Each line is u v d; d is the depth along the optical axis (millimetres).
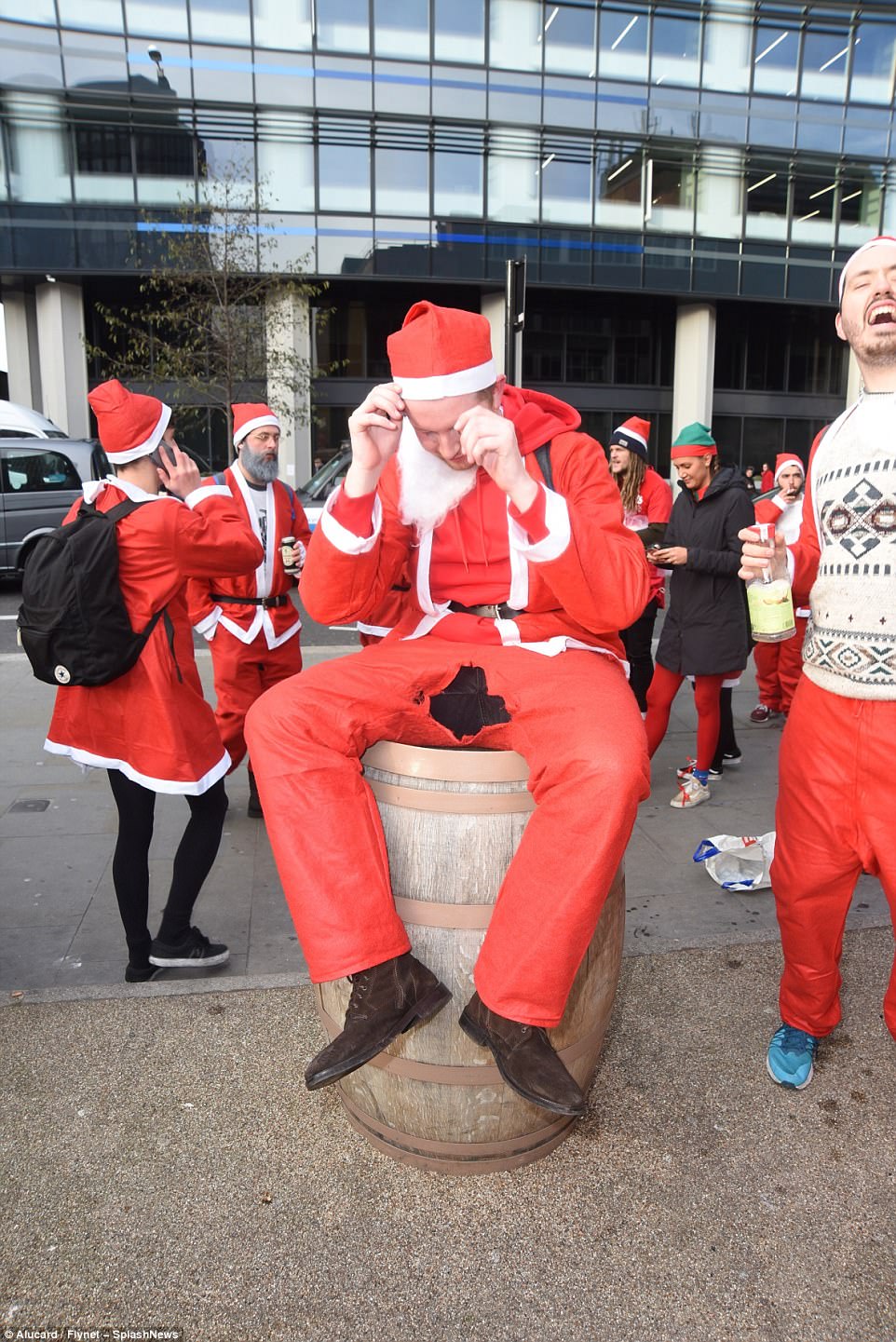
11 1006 2867
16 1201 2139
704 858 3881
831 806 2305
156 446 2992
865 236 25000
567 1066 2201
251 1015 2824
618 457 5188
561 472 2174
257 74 20734
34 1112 2414
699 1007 2871
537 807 1936
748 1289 1928
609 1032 2744
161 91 20422
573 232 22953
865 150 24391
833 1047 2695
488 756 2008
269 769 2004
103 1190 2172
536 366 25344
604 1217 2100
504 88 21844
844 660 2242
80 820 4578
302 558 4188
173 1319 1871
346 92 21109
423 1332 1844
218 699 4441
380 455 1991
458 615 2230
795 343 27219
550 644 2156
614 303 25547
